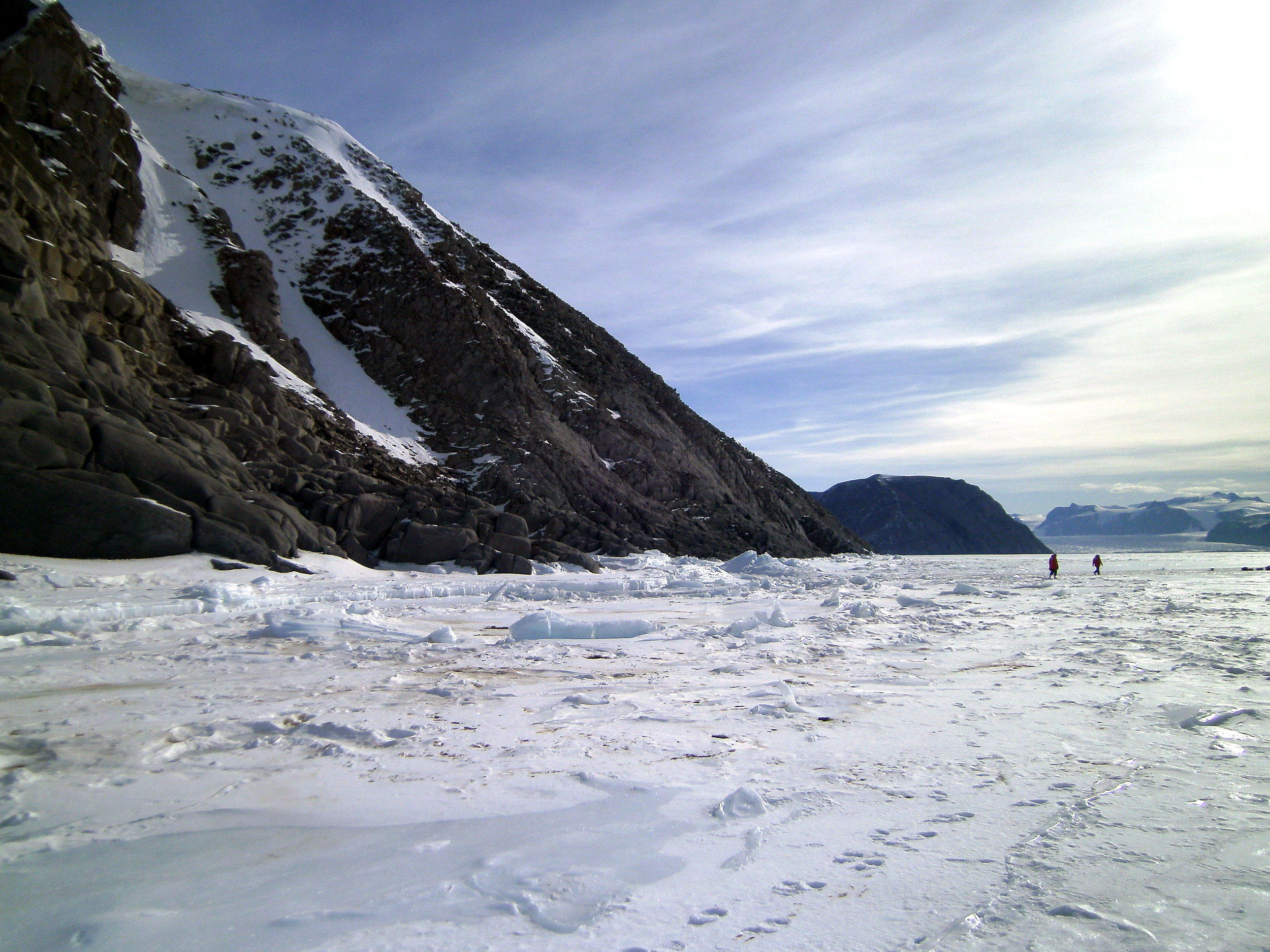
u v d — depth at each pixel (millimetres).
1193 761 4363
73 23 30172
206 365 28391
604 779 4266
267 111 52812
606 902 2732
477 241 60406
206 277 34719
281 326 36250
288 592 16531
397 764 4637
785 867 3025
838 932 2455
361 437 33312
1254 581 24297
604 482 40719
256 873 3068
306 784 4270
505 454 37344
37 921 2635
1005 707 5934
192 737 5238
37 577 14469
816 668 8227
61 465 17562
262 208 44844
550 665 8562
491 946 2406
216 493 20219
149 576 16188
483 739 5223
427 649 9594
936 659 8719
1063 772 4211
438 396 40188
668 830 3479
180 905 2758
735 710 6031
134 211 33125
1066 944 2314
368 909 2705
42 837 3477
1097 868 2916
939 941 2361
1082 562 51938
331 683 7270
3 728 5422
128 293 26547
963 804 3721
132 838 3486
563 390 45938
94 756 4793
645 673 7969
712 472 52719
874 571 35969
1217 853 3039
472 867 3084
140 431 19797
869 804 3758
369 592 17266
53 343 20203
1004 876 2869
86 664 8055
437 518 27203
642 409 52250
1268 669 7238
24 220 22750
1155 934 2373
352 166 53188
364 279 42500
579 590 20000
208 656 8672
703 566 31969
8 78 27531
